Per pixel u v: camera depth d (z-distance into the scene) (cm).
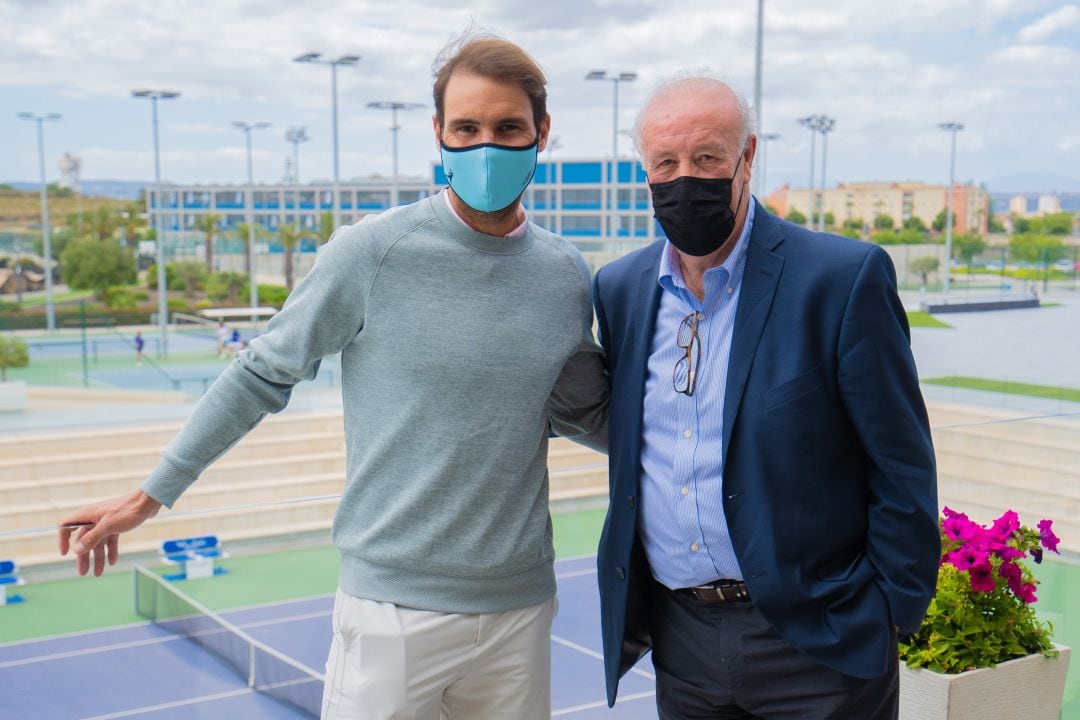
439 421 179
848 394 179
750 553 182
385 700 183
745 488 182
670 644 204
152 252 6838
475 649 187
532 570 193
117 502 182
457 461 179
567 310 189
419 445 180
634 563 205
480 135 173
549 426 214
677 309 191
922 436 183
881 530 184
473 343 178
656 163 181
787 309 181
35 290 6438
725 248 188
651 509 196
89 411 1160
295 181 6019
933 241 5984
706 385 187
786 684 190
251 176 4325
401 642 182
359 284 178
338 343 183
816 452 181
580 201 4200
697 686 201
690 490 189
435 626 183
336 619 191
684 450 189
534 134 177
